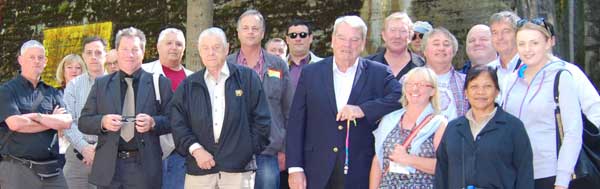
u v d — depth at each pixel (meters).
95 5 12.49
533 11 9.11
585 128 4.14
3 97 5.15
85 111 4.98
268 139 4.88
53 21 13.02
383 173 4.45
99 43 6.14
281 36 10.23
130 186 4.85
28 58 5.27
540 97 4.11
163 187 5.45
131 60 4.96
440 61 4.96
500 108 4.05
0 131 5.19
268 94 5.39
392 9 9.11
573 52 11.46
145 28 11.78
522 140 3.92
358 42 4.58
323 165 4.55
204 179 4.71
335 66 4.70
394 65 5.56
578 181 4.15
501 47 4.79
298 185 4.58
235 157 4.66
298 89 4.73
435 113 4.43
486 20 8.51
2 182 5.23
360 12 9.42
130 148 4.88
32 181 5.22
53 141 5.38
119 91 4.93
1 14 13.75
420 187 4.32
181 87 4.81
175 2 11.52
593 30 12.24
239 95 4.75
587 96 4.10
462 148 3.97
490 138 3.91
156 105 4.99
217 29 4.88
